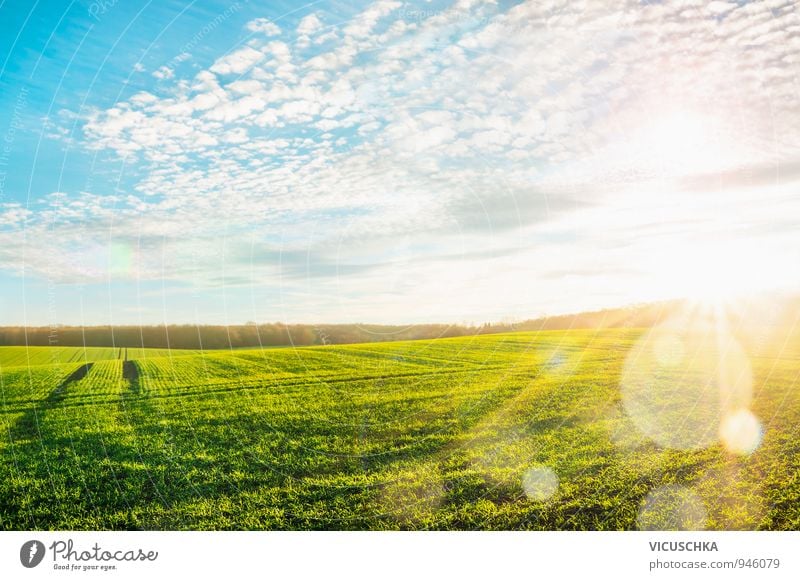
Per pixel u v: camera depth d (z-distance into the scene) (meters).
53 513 7.64
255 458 9.31
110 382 15.25
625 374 14.18
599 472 8.24
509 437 9.90
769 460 8.32
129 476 8.70
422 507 7.55
